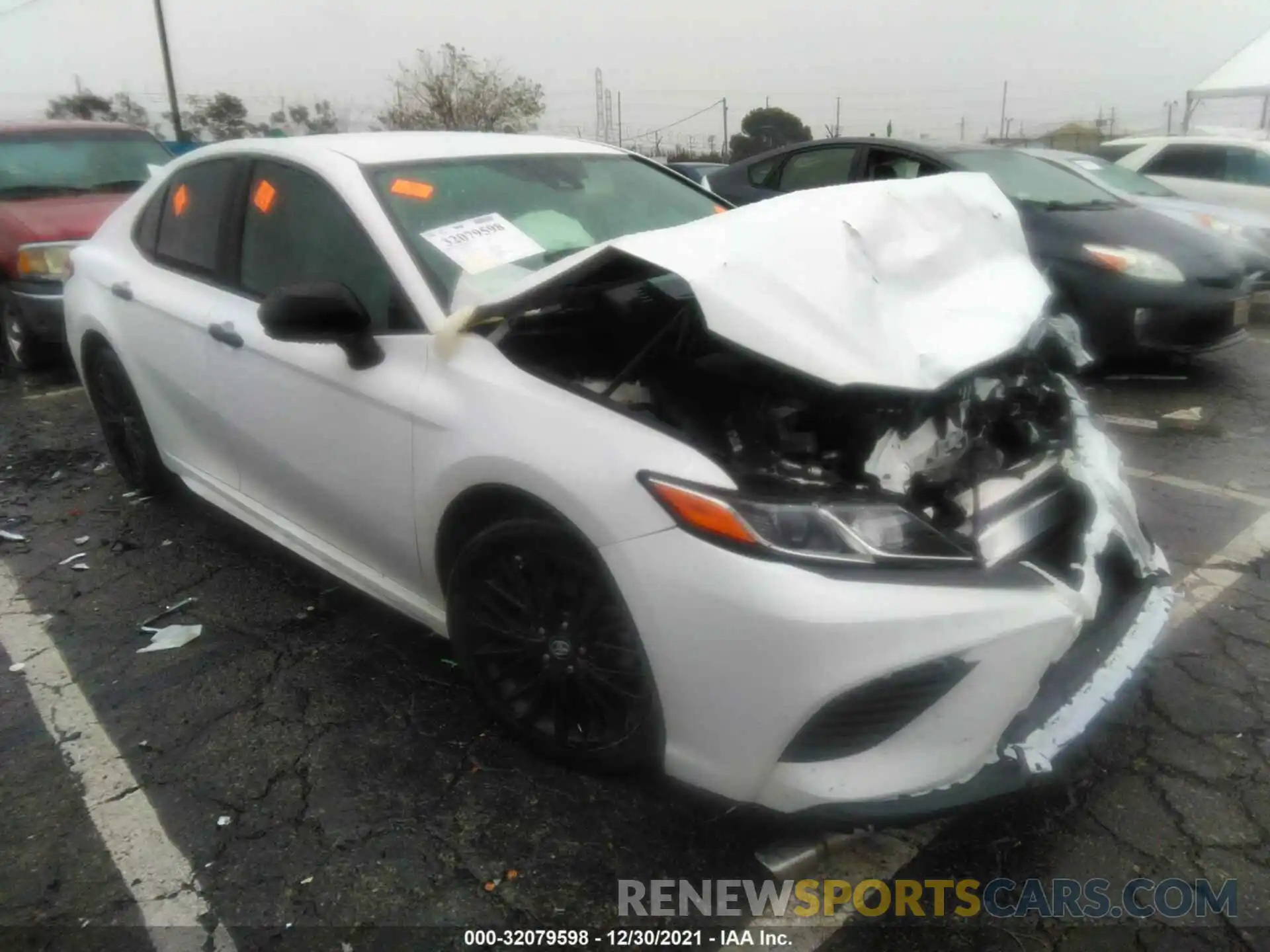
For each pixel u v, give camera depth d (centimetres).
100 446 542
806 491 212
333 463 294
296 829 243
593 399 231
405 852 235
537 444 231
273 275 319
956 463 235
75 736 282
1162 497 441
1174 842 235
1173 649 314
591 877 226
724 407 237
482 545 250
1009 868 229
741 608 200
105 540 413
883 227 247
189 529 422
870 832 238
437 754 269
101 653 326
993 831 239
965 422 246
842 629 194
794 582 197
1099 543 234
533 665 256
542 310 263
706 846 234
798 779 207
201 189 363
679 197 364
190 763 269
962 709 202
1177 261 595
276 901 222
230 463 355
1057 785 254
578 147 367
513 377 245
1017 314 248
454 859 233
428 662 315
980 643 199
